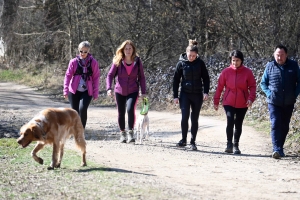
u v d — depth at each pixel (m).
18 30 49.84
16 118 22.28
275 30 28.73
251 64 24.31
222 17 30.62
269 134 17.05
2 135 16.55
